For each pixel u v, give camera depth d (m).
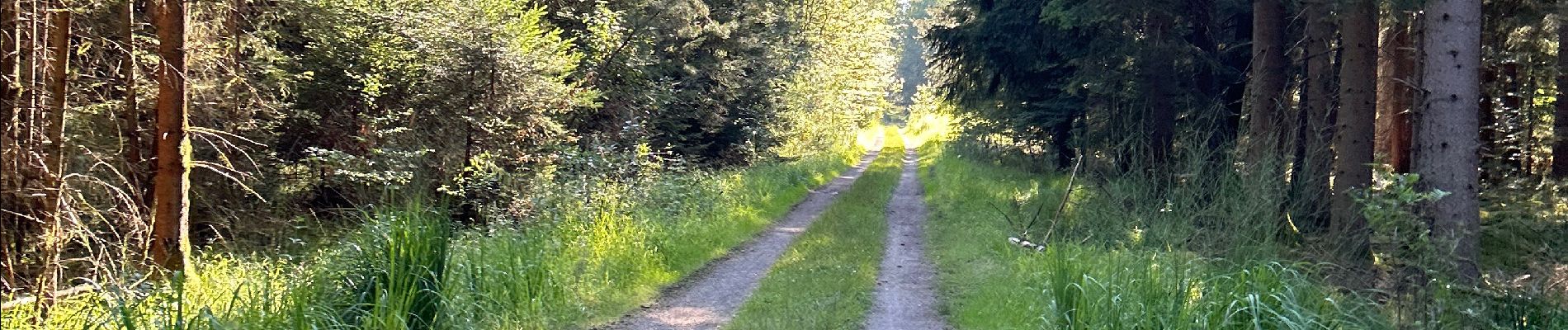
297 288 6.64
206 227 13.52
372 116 14.76
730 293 9.91
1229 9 17.62
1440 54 9.14
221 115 13.20
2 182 8.46
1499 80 16.38
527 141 14.82
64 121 10.17
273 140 14.64
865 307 9.09
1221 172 10.28
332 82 14.88
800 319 8.35
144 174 11.73
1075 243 10.95
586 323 8.30
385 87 14.46
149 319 6.68
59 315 7.79
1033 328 7.57
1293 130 12.44
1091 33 18.11
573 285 9.11
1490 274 9.27
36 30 9.05
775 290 9.74
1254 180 9.38
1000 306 8.66
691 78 23.83
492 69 13.85
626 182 14.23
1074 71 20.31
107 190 10.18
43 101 9.34
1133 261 8.26
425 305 6.87
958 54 21.53
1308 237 10.77
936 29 21.42
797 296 9.34
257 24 13.94
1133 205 11.90
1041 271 9.13
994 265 11.21
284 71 13.81
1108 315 6.73
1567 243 11.73
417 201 7.37
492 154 14.23
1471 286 8.00
